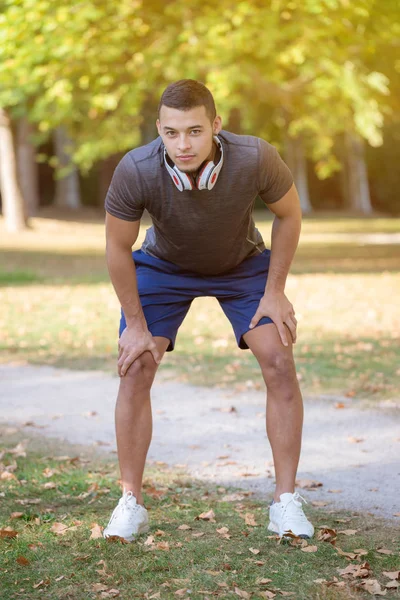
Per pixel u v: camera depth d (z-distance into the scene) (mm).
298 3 17734
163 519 4410
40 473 5297
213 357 9266
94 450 5938
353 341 9969
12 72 18656
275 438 4199
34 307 13453
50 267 20891
